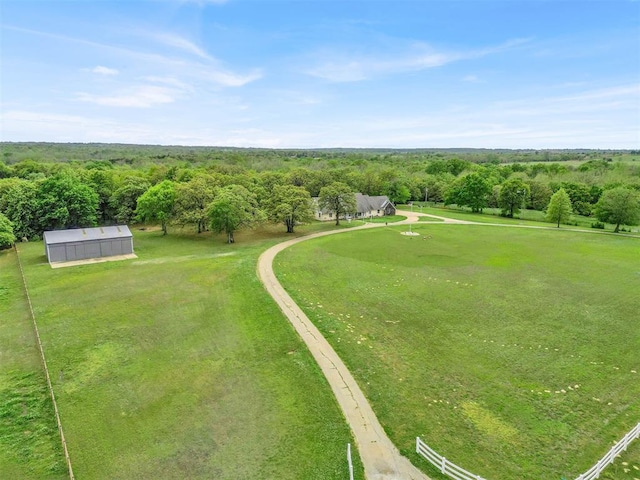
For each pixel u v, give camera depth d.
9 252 53.97
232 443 18.27
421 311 33.28
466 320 31.58
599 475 16.44
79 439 18.62
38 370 24.67
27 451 18.12
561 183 104.50
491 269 45.97
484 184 100.12
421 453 17.42
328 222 83.12
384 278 42.19
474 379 23.33
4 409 20.92
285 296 35.94
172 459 17.38
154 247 57.12
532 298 36.53
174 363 25.08
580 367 24.86
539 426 19.47
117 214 76.31
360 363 24.80
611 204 73.62
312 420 19.70
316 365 24.52
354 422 19.53
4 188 65.31
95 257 50.41
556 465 17.06
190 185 66.75
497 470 16.72
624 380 23.55
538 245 59.66
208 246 57.94
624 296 37.28
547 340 28.34
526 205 102.94
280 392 22.00
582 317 32.38
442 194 117.75
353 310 33.31
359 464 16.95
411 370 24.16
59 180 65.56
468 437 18.62
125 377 23.61
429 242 61.31
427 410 20.47
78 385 22.86
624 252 55.53
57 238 48.88
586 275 43.91
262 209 69.06
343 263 48.00
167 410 20.61
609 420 20.03
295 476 16.42
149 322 30.88
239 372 24.00
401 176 125.81
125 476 16.48
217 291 37.41
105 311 32.97
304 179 104.81
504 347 27.22
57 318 31.64
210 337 28.42
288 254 52.19
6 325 30.84
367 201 94.00
